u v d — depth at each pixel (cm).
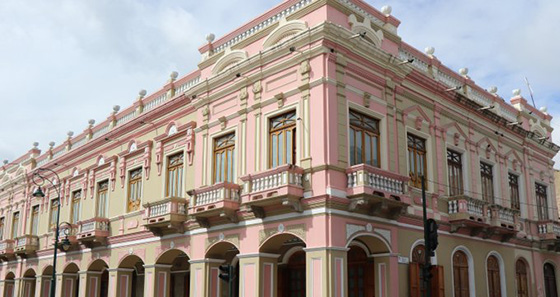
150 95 2333
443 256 1809
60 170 2880
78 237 2381
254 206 1585
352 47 1612
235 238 1702
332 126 1514
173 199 1897
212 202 1692
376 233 1566
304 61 1595
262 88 1719
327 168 1470
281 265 1883
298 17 1678
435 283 1719
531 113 2542
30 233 3055
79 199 2667
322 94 1525
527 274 2253
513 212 2117
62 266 2609
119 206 2320
